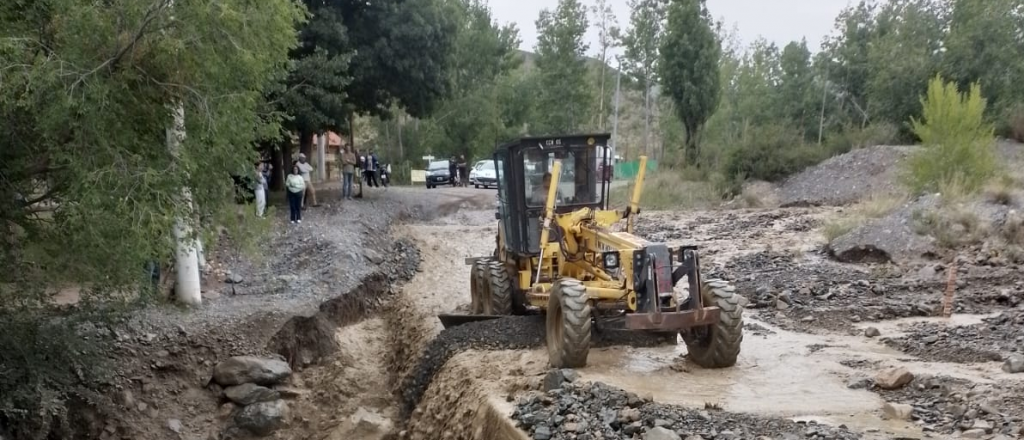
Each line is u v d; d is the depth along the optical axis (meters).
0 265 8.79
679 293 9.75
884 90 31.72
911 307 11.23
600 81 53.44
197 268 12.91
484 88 55.28
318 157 38.31
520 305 11.62
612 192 27.83
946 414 6.68
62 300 11.16
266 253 16.50
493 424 7.35
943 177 17.67
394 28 23.52
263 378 11.57
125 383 10.73
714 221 21.39
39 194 9.11
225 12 8.18
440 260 19.44
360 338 14.30
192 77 8.78
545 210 10.14
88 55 7.88
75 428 10.00
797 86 47.75
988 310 11.09
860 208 18.28
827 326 10.77
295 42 9.84
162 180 8.37
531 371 8.77
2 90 7.41
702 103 31.42
